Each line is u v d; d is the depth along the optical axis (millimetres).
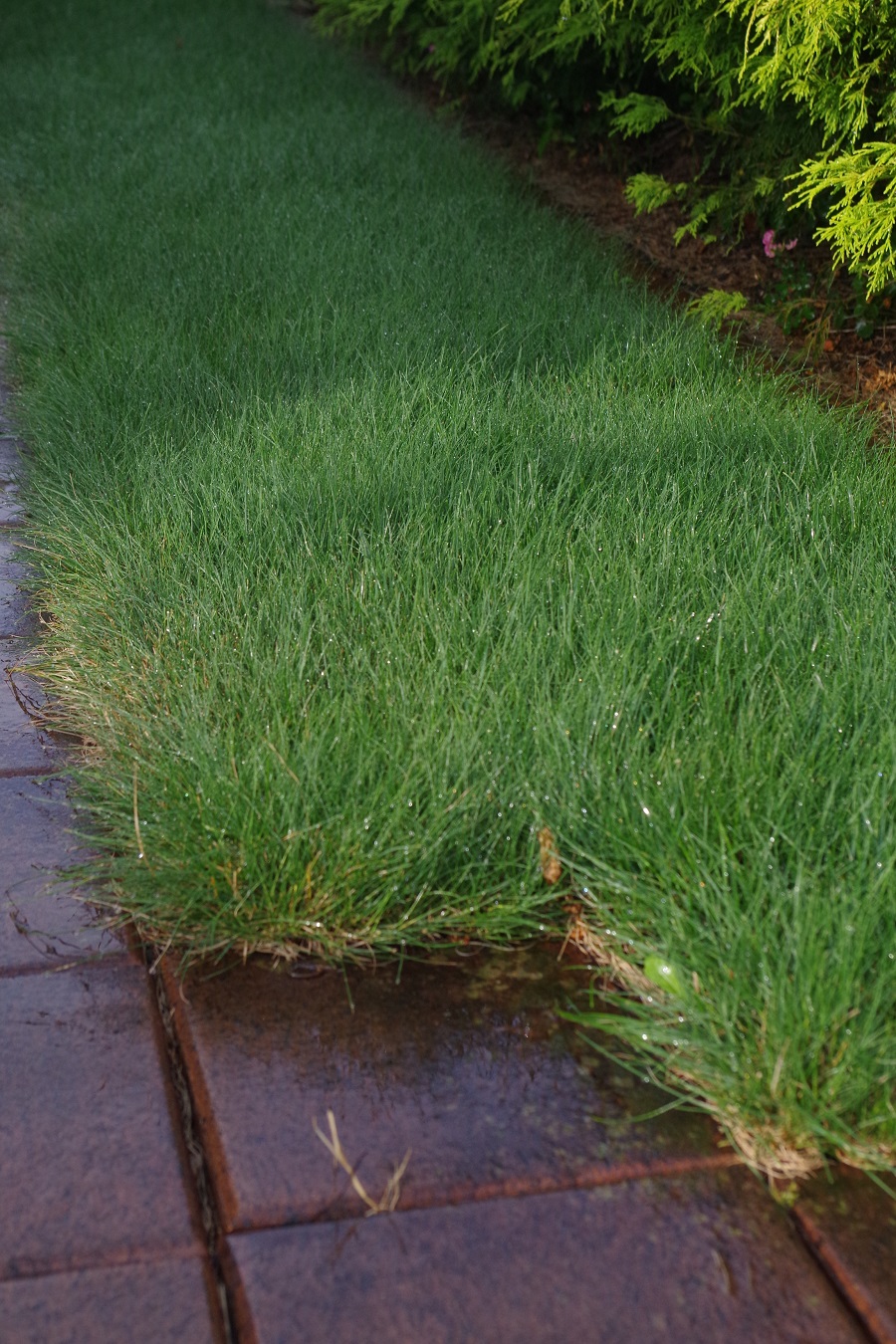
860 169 4375
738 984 1896
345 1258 1609
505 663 2578
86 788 2510
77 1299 1556
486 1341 1509
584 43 6965
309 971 2131
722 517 3238
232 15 11758
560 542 3127
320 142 7398
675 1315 1547
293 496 3361
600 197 7133
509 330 4719
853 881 2043
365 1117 1825
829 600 2822
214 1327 1525
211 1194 1732
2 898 2279
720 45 5312
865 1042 1778
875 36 4230
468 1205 1691
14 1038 1966
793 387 4746
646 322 4938
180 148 7363
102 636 2990
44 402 4344
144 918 2215
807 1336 1530
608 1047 1974
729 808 2230
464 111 8828
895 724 2365
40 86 9211
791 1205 1707
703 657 2705
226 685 2607
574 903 2244
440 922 2172
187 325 4883
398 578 2961
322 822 2223
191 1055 1943
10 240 6359
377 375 4270
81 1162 1751
